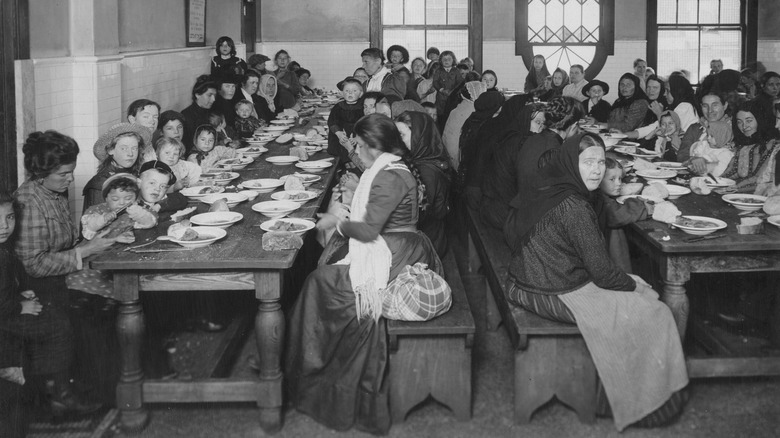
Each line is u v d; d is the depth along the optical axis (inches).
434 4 618.5
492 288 175.5
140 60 320.2
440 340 141.1
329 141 277.4
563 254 141.3
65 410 143.9
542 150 157.5
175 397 140.7
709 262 148.2
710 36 611.5
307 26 623.5
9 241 145.1
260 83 425.4
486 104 276.8
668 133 288.2
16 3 211.0
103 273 156.5
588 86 422.0
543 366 140.6
